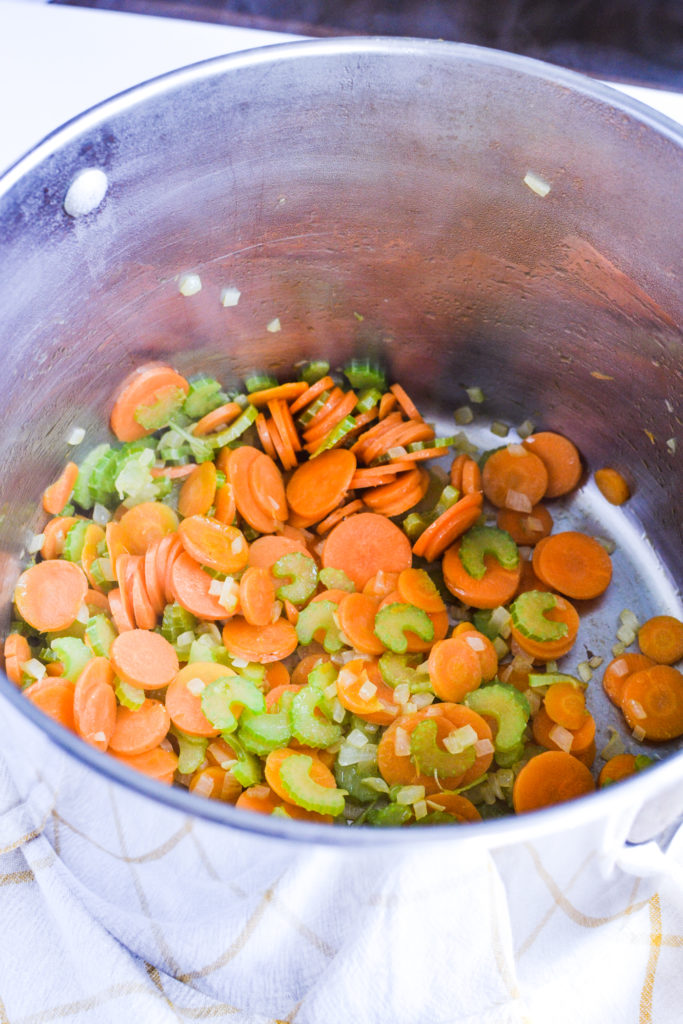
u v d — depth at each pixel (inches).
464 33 22.1
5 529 18.6
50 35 20.8
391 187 19.1
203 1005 16.9
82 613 18.9
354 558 20.0
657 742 18.9
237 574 19.7
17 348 17.8
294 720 17.9
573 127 17.8
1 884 17.2
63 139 16.8
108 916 16.7
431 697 18.6
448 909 14.7
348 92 17.9
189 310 19.8
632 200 18.0
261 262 19.8
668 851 17.4
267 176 18.7
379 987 16.0
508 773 18.2
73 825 15.3
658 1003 16.8
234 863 14.1
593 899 15.8
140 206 18.1
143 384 20.2
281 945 15.6
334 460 20.7
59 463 19.7
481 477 21.2
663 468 20.1
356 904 14.6
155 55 20.7
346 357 21.6
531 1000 16.8
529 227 19.1
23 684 18.2
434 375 21.7
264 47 17.3
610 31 21.7
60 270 17.8
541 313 20.1
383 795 17.9
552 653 19.2
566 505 21.3
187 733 18.0
